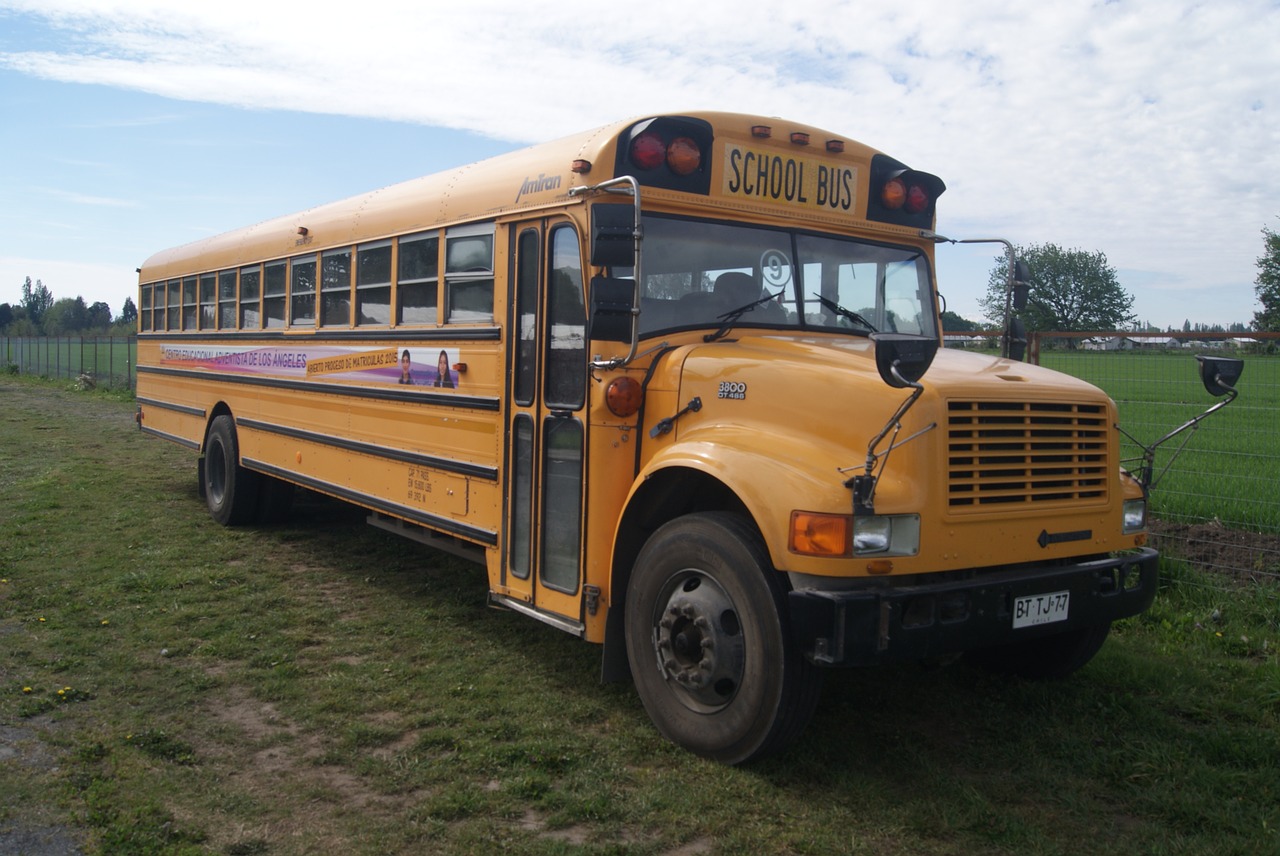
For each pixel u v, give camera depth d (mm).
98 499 10664
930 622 3861
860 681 5238
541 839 3600
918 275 5750
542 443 5105
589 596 4777
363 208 7109
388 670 5406
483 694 5051
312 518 9820
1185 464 7977
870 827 3703
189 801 3891
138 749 4355
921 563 3861
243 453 9102
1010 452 4102
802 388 4129
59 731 4574
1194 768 4168
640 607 4527
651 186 4758
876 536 3770
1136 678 5238
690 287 4867
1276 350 7719
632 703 4938
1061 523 4273
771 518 3861
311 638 5996
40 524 9242
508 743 4434
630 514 4637
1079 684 5172
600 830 3662
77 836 3602
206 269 10039
